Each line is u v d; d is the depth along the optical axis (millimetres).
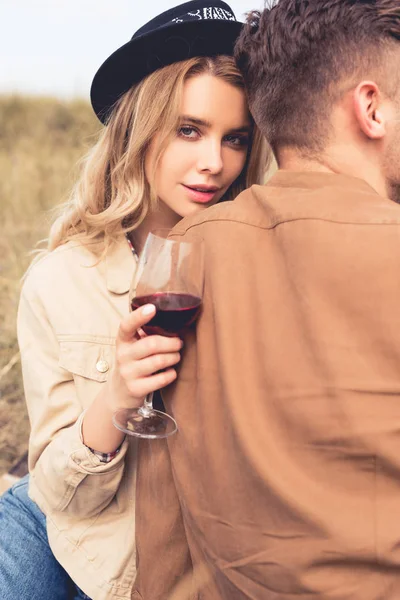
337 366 994
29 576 1534
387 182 1216
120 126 1663
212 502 1102
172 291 1142
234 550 1073
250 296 1104
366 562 967
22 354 1548
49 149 5836
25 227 4074
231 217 1172
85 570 1443
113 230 1598
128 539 1440
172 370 1197
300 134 1242
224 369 1072
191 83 1516
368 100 1174
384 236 1020
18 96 6852
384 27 1163
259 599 1052
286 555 1003
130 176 1600
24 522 1619
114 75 1639
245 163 1714
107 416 1302
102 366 1482
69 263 1571
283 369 1038
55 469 1381
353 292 1009
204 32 1514
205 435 1110
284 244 1084
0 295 3305
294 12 1240
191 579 1254
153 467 1254
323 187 1137
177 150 1561
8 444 2607
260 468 1016
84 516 1448
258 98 1323
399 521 961
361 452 975
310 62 1216
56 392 1484
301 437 1016
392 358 985
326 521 971
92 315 1513
